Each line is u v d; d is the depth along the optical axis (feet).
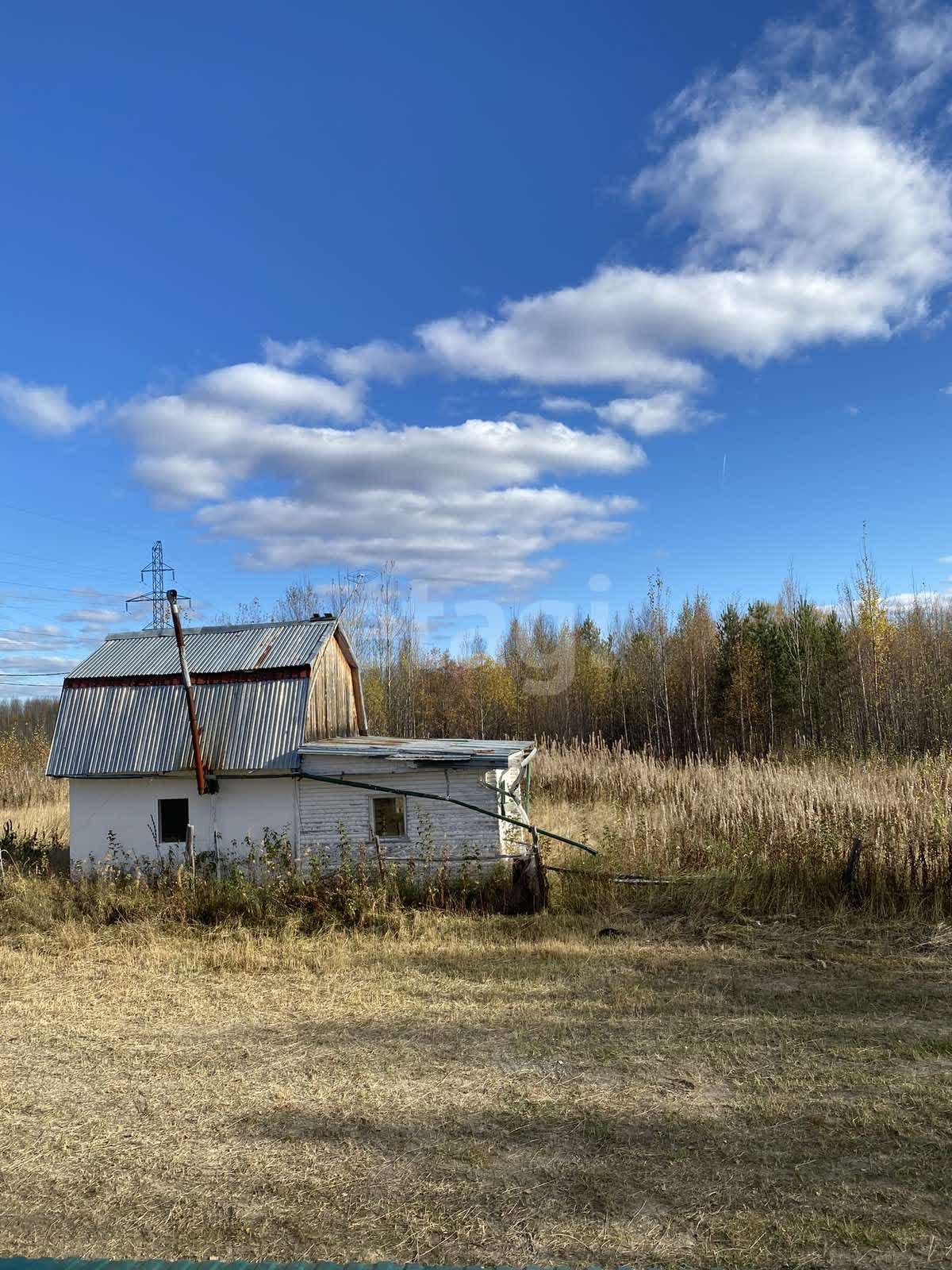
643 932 39.52
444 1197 17.83
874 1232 15.93
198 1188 18.69
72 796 52.16
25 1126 22.38
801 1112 21.04
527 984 32.48
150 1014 31.24
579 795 84.74
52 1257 16.14
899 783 58.18
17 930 44.37
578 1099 22.33
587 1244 15.96
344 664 58.23
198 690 52.34
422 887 45.50
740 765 87.10
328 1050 26.76
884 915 39.75
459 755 46.65
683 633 172.24
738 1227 16.29
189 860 49.93
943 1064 23.81
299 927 42.47
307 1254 15.94
